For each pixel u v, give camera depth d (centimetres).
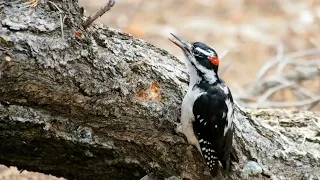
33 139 909
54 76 840
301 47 2064
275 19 2244
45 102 866
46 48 826
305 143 1034
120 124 916
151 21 2162
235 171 974
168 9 2262
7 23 809
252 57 1998
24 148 930
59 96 861
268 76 1897
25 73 823
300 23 2216
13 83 827
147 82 915
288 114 1112
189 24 2162
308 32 2158
